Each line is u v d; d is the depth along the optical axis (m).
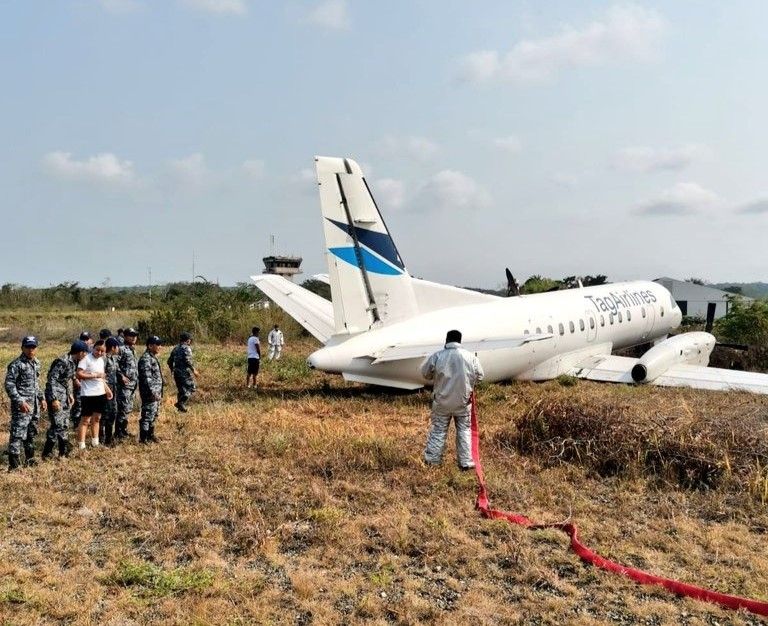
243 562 6.02
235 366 20.20
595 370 17.11
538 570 5.71
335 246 13.38
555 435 9.48
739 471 8.02
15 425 8.98
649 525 6.93
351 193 13.55
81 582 5.57
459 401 8.87
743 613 5.07
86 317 40.41
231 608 5.12
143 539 6.55
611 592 5.43
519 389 15.35
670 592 5.41
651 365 15.76
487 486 8.07
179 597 5.31
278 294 17.67
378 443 9.69
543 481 8.32
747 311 22.83
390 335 13.70
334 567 5.91
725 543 6.42
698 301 28.89
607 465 8.72
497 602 5.24
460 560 6.04
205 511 7.29
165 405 13.73
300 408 13.47
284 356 23.28
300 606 5.18
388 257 13.99
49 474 8.76
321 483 8.23
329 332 15.70
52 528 6.85
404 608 5.09
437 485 8.09
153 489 8.09
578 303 18.22
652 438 8.66
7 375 9.05
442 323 14.48
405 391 15.33
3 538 6.58
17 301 53.00
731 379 15.58
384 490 7.94
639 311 20.61
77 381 10.10
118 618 4.98
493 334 15.02
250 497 7.74
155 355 10.62
